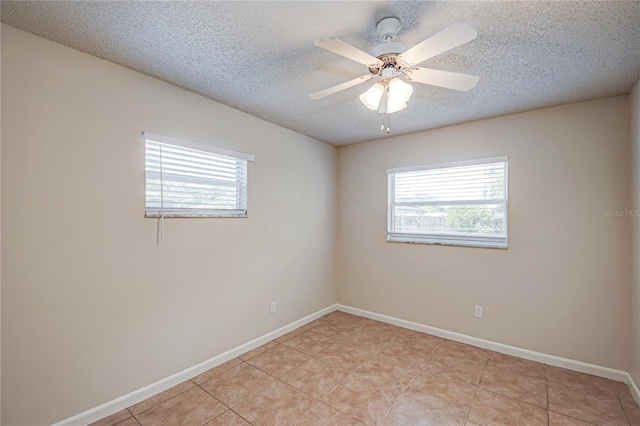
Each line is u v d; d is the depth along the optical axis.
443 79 1.64
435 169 3.30
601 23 1.48
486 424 1.83
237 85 2.26
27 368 1.63
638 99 2.11
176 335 2.28
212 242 2.55
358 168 3.92
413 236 3.47
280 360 2.65
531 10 1.40
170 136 2.24
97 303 1.88
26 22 1.53
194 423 1.84
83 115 1.82
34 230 1.65
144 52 1.82
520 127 2.75
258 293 2.96
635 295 2.18
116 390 1.95
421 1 1.35
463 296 3.06
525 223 2.72
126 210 2.01
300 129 3.34
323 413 1.93
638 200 2.12
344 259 4.05
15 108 1.59
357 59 1.46
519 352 2.73
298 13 1.44
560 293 2.57
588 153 2.46
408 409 1.97
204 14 1.46
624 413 1.94
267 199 3.07
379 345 2.97
